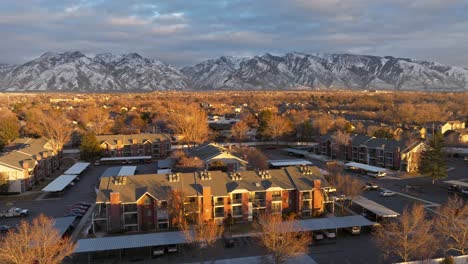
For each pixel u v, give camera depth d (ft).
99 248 198.29
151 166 425.69
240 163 366.22
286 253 183.93
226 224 246.68
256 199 255.91
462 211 213.87
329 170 341.41
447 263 185.47
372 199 301.63
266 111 602.44
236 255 205.26
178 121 553.64
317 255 206.49
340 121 583.99
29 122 549.13
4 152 384.68
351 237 229.86
